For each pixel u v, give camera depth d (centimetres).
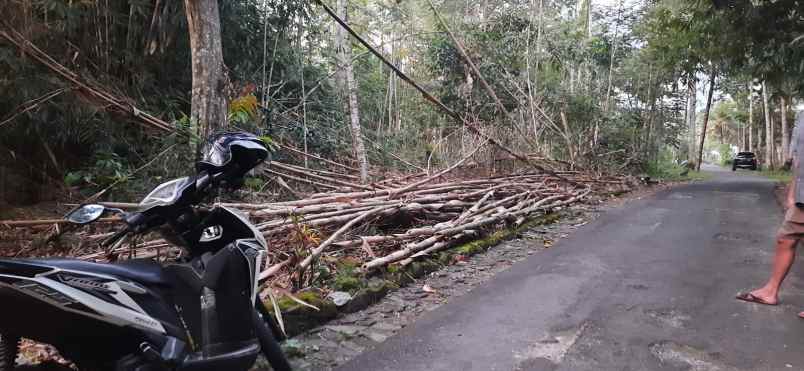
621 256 615
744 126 4778
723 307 429
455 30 1495
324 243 463
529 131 1404
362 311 427
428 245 564
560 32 1842
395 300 455
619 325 392
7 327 205
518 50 1606
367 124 1686
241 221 254
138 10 760
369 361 337
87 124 673
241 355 242
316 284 438
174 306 231
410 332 385
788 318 403
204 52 634
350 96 1072
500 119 1359
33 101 620
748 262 578
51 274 200
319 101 1159
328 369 327
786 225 425
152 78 815
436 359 339
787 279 505
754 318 404
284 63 1083
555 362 331
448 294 476
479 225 661
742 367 323
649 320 402
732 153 5578
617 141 1995
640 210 1037
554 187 1072
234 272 245
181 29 824
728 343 358
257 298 279
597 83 2091
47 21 692
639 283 501
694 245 675
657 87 2436
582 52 1900
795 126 420
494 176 988
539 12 1744
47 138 714
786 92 1612
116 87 741
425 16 1795
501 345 359
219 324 243
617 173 1712
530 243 698
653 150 2461
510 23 1605
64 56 698
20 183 689
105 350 221
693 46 1683
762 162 4034
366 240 510
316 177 741
